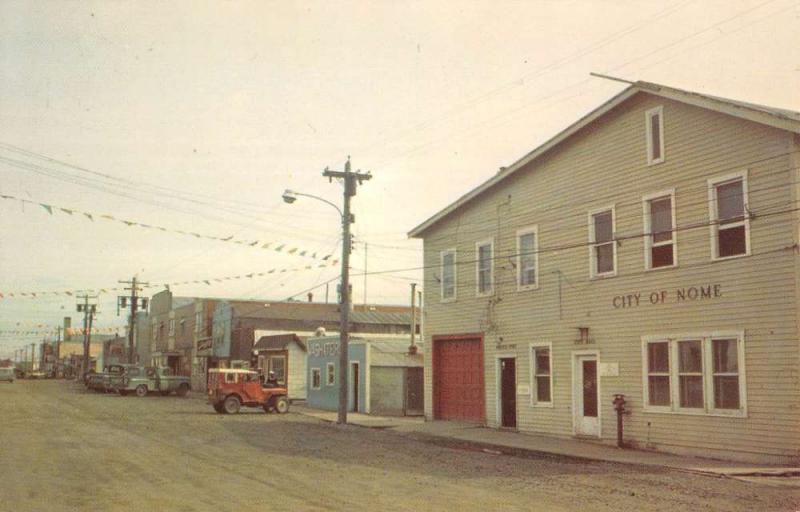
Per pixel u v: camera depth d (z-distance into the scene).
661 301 21.70
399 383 38.44
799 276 18.16
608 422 23.16
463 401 30.45
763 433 18.59
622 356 22.86
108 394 59.75
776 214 18.73
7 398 49.84
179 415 35.41
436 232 32.44
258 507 11.94
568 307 25.12
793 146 18.48
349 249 32.81
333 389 41.69
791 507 12.79
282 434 25.98
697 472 17.27
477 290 29.75
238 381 38.16
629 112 23.34
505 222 28.45
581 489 14.47
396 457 19.52
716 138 20.47
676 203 21.50
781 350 18.36
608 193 23.86
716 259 20.16
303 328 63.12
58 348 139.25
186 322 78.19
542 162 26.83
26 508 11.79
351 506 12.12
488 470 17.16
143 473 15.77
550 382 25.77
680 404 20.94
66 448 20.47
